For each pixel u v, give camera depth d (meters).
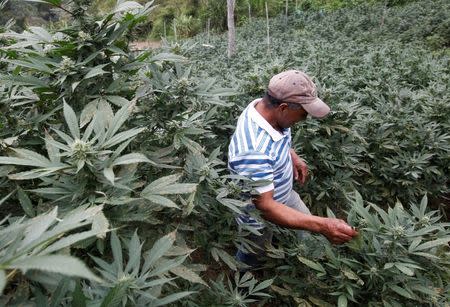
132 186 1.49
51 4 1.77
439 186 3.80
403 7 15.12
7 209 1.71
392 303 2.06
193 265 1.78
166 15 19.33
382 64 6.61
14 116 1.83
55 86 1.81
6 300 1.10
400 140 4.02
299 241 2.51
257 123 2.27
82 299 0.99
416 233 1.97
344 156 3.48
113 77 1.95
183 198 1.84
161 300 1.21
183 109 1.98
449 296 2.11
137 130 1.40
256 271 2.86
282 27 15.13
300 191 3.43
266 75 3.46
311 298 2.27
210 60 9.52
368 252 2.11
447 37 10.93
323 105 2.24
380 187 3.87
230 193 1.99
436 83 5.04
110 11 1.86
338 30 13.38
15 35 1.83
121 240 1.55
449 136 3.86
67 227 0.86
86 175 1.35
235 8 18.97
